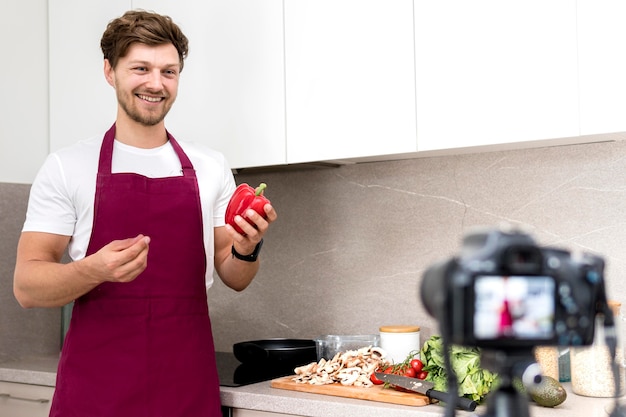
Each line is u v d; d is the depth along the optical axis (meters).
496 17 1.73
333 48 2.01
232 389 1.89
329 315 2.40
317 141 2.04
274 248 2.53
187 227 1.76
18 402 2.33
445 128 1.82
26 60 2.54
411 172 2.24
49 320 2.75
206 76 2.26
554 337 0.52
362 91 1.96
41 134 2.60
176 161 1.83
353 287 2.35
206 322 1.79
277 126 2.11
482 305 0.51
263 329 2.55
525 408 0.55
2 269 2.59
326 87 2.02
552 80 1.66
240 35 2.18
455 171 2.16
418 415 1.54
